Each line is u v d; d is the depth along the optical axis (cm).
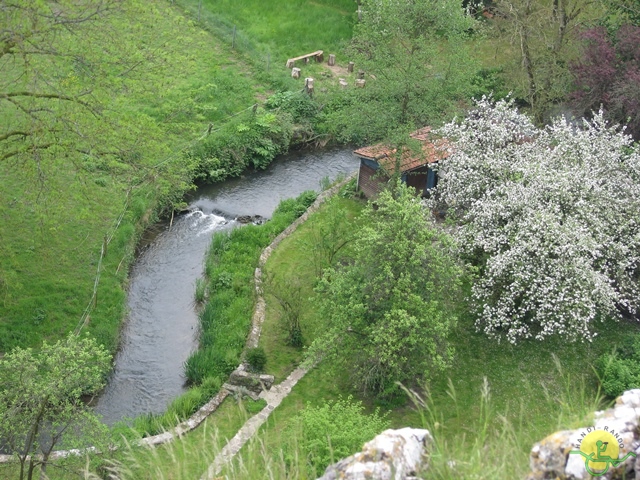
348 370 1877
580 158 2119
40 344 1986
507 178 2102
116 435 1575
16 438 1416
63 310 2117
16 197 2441
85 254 2334
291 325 2038
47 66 1984
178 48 2247
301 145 3331
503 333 2006
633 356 1867
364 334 1769
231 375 1891
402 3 2450
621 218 2008
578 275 1819
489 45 3756
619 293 1980
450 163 2214
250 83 3519
